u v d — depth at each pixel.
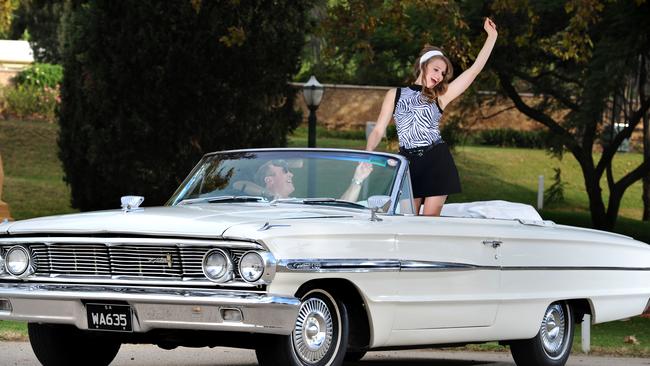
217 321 8.30
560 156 36.84
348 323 9.16
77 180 33.97
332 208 9.82
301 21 31.78
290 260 8.37
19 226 9.16
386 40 32.16
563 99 36.84
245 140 31.81
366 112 58.41
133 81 31.20
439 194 10.95
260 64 31.30
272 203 9.96
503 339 10.62
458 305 9.84
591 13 23.30
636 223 43.41
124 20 30.81
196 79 30.98
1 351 12.03
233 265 8.38
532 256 10.67
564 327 11.63
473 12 30.64
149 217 8.80
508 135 57.91
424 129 10.96
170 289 8.45
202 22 30.50
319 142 52.84
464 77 11.21
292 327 8.34
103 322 8.69
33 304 8.88
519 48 32.69
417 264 9.38
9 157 47.19
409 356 13.45
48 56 65.62
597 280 11.60
